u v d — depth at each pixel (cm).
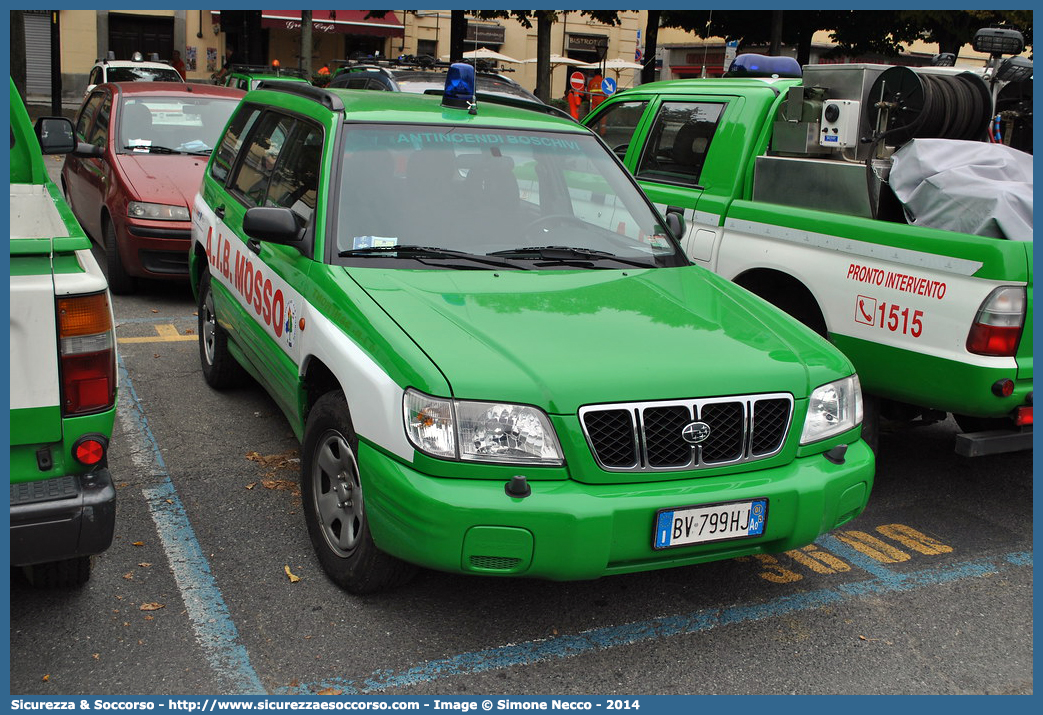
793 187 547
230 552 411
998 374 429
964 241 436
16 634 345
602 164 500
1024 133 618
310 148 470
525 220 455
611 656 351
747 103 593
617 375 337
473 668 339
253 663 336
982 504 509
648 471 335
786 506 346
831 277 500
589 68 3388
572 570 323
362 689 325
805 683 341
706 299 421
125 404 591
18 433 297
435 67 1445
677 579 411
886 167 521
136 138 921
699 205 597
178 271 833
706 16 2488
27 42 3234
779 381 356
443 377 326
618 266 447
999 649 367
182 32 3366
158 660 334
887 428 627
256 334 487
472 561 322
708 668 346
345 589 381
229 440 538
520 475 324
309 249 422
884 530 472
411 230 429
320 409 385
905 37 2325
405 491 325
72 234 333
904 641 370
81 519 298
